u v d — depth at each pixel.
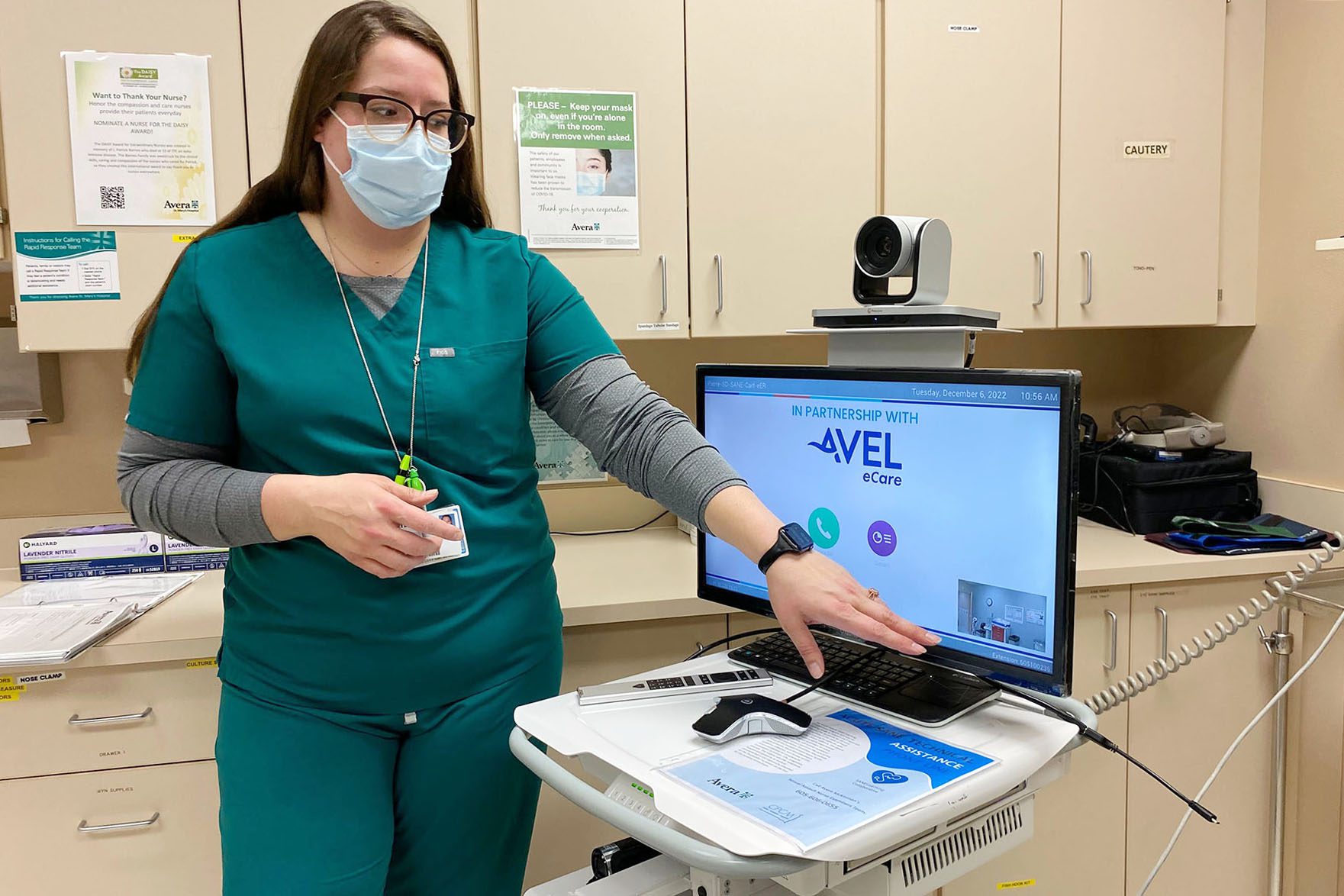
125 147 1.61
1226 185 2.06
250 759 1.08
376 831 1.09
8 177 1.59
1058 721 0.97
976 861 0.94
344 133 1.07
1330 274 1.91
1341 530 1.86
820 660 0.97
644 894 0.99
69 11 1.58
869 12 1.85
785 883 0.80
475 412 1.14
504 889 1.23
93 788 1.46
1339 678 1.88
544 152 1.76
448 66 1.15
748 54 1.82
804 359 2.23
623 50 1.77
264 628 1.11
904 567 1.05
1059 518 0.90
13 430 1.84
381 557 0.97
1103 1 1.94
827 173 1.87
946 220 1.92
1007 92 1.92
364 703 1.10
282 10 1.64
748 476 1.23
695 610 1.60
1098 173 1.98
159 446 1.09
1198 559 1.73
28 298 1.61
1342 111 1.87
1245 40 2.03
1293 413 2.02
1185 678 1.78
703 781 0.85
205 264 1.08
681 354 2.19
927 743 0.92
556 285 1.23
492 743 1.16
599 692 1.06
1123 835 1.79
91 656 1.41
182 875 1.50
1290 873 1.89
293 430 1.08
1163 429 2.06
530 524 1.21
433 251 1.17
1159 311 2.04
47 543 1.74
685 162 1.82
